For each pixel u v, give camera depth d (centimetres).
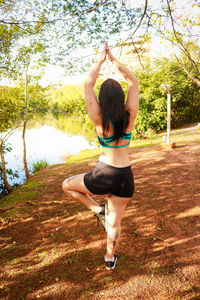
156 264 251
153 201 419
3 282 238
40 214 408
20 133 1936
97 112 164
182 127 1437
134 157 778
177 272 237
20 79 698
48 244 309
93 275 241
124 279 232
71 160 937
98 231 332
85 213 399
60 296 215
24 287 229
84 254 279
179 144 901
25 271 254
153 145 951
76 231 338
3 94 662
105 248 288
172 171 582
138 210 389
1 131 679
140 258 264
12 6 342
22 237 332
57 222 373
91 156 948
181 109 1486
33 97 746
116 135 165
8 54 504
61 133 1878
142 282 226
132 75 171
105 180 173
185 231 314
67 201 467
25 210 433
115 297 209
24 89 741
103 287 223
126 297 209
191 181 499
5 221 383
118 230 198
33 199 499
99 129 168
